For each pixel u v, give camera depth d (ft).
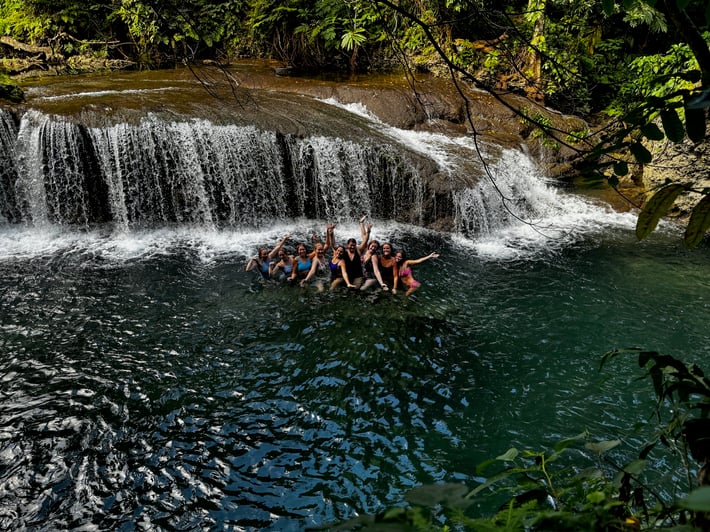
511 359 28.48
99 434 22.88
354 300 33.91
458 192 45.32
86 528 18.74
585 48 58.18
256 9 67.31
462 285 36.35
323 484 20.71
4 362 27.40
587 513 4.98
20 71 61.62
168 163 44.14
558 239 44.01
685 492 19.08
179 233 44.88
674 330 30.99
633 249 41.98
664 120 5.70
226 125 44.47
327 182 46.78
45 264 38.45
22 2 67.46
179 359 28.07
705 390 6.16
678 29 5.90
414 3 53.62
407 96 54.65
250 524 18.99
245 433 23.18
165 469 21.24
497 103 55.36
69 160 42.68
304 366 27.66
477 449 22.47
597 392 25.91
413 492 4.11
